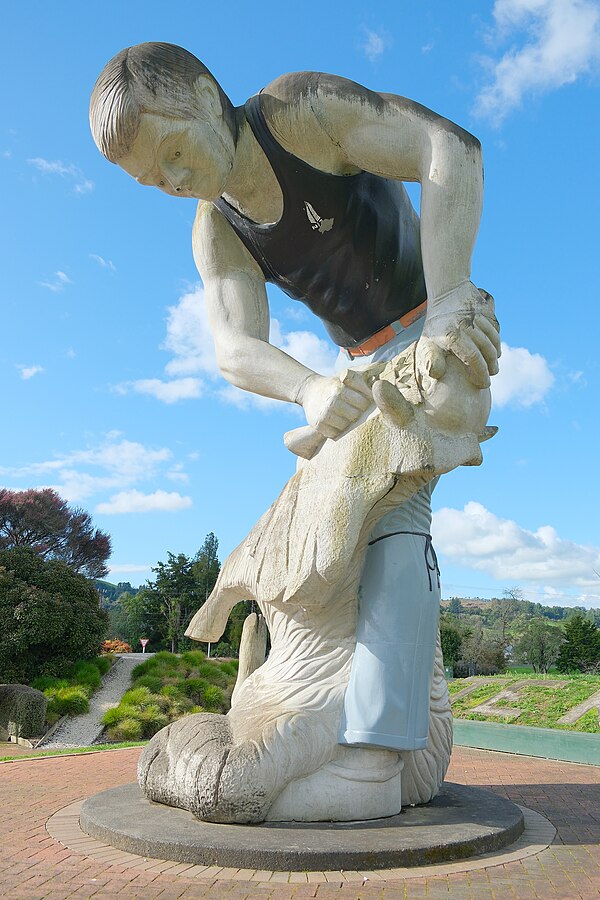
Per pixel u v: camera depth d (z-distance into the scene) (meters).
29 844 3.91
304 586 4.25
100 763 7.68
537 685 16.72
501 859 3.72
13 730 15.75
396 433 4.11
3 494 37.72
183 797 4.01
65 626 21.27
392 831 3.84
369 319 4.94
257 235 4.70
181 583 41.28
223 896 3.05
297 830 3.77
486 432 4.39
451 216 4.13
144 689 17.88
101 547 39.53
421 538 4.54
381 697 4.13
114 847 3.75
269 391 4.59
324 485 4.34
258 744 3.93
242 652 5.18
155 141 4.02
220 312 4.82
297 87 4.18
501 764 7.89
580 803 5.50
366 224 4.55
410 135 4.20
